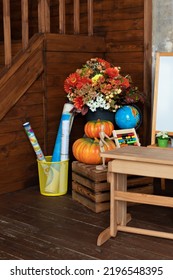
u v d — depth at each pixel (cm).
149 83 452
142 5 443
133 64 461
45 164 390
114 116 414
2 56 441
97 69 407
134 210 354
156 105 404
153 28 445
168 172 271
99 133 362
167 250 278
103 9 476
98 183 345
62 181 394
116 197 294
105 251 277
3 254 272
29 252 275
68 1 499
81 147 369
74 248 282
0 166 392
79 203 373
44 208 360
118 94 400
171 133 396
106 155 288
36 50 407
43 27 416
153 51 448
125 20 460
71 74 416
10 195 395
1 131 388
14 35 550
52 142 434
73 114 412
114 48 474
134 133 385
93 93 385
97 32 486
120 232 308
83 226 320
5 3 377
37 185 427
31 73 404
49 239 296
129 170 285
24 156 412
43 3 413
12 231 311
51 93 426
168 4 430
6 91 384
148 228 315
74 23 450
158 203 283
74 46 441
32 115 414
